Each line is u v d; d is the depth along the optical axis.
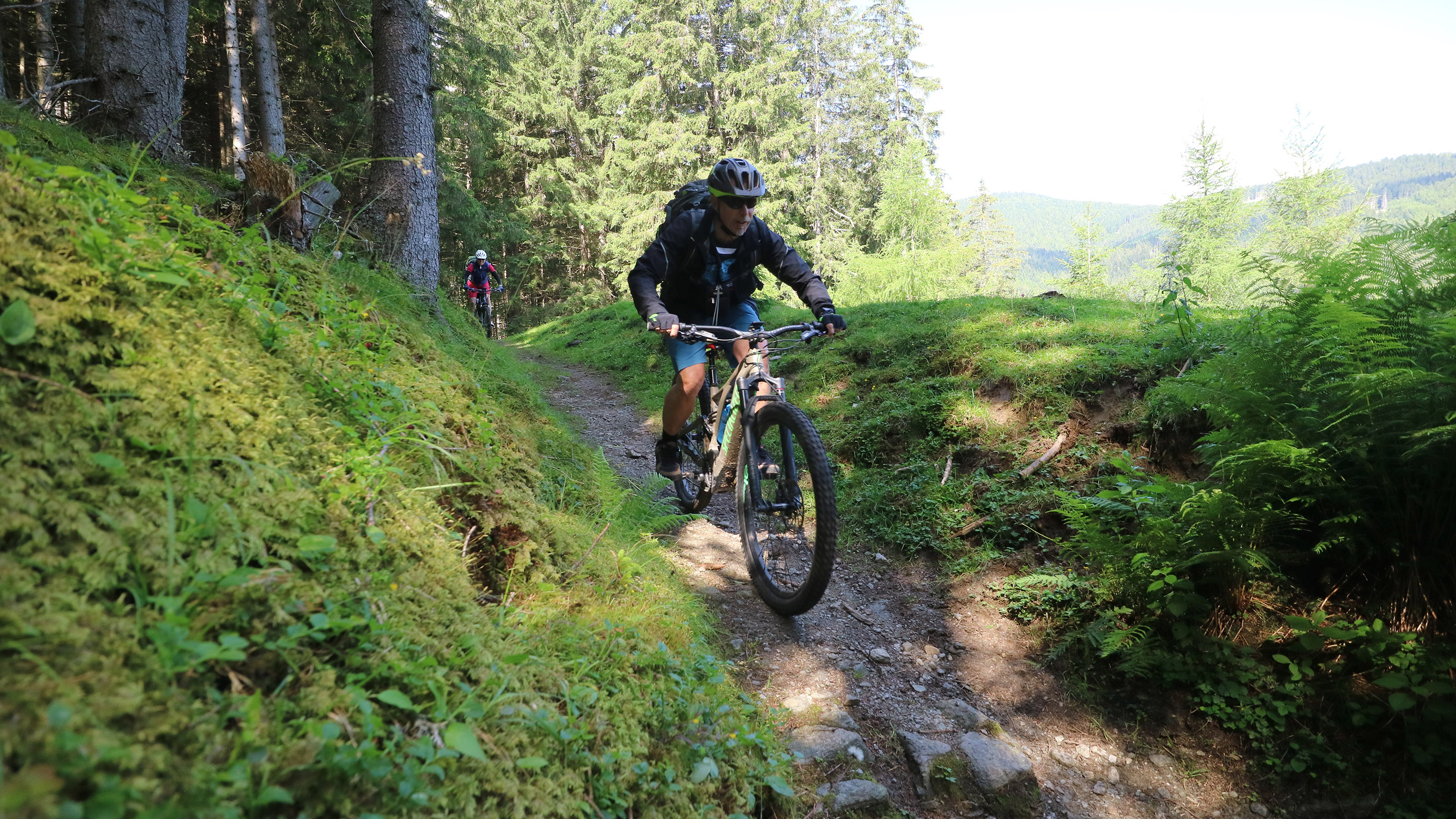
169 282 1.74
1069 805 2.56
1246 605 3.10
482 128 22.27
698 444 4.04
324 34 15.64
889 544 4.21
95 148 4.26
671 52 31.44
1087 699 3.01
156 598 1.18
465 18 21.17
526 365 9.55
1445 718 2.49
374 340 2.93
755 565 3.51
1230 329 4.45
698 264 3.42
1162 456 3.94
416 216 6.84
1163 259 11.67
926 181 28.97
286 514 1.56
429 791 1.28
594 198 35.84
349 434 2.03
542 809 1.46
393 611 1.59
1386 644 2.67
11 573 1.08
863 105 40.97
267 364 2.00
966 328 5.97
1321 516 3.11
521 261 32.34
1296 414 3.03
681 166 30.45
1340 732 2.63
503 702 1.60
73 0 11.20
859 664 3.14
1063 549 3.51
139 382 1.50
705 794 1.91
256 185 3.65
